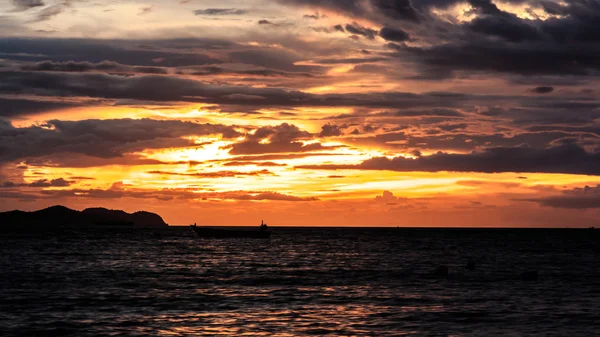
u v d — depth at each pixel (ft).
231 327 129.18
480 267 298.97
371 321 136.77
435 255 412.57
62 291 185.88
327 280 228.43
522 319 139.54
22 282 211.82
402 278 236.63
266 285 209.56
